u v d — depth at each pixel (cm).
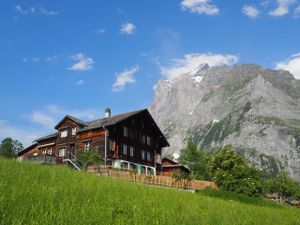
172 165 8638
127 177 4559
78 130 6512
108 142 6144
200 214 1459
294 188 9300
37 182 1404
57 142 6919
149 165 7131
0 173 1476
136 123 6925
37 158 5456
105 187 1598
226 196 4547
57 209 997
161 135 7462
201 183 5681
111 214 1045
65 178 1653
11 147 7888
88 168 4703
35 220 845
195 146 8512
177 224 1177
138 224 1026
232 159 6109
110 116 7038
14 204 966
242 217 1748
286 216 2542
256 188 5881
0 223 802
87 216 966
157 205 1421
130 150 6631
